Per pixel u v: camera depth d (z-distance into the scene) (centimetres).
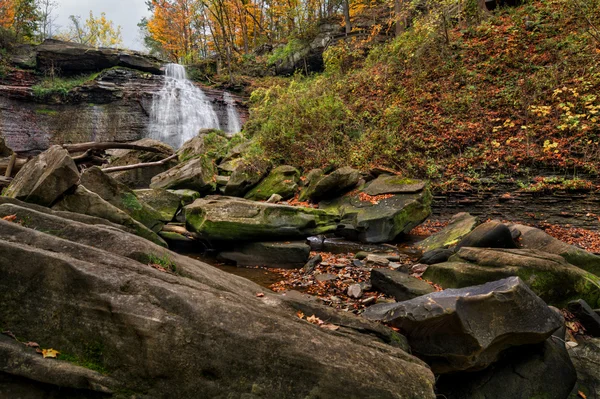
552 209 955
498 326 325
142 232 647
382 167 1138
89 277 238
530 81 1195
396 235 870
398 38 1697
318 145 1338
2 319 227
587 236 830
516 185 1036
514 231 657
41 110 2228
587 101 1028
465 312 323
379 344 298
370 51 1814
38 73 2400
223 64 3375
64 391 217
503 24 1503
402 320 357
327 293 543
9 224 278
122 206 770
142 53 2758
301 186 1195
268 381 231
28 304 232
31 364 213
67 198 618
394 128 1297
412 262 698
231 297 285
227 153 1476
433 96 1364
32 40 3272
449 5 1677
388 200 926
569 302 458
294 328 255
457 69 1409
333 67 1847
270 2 3444
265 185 1205
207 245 811
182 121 2508
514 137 1127
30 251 239
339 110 1424
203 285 285
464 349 320
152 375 225
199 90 2700
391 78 1527
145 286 244
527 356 361
